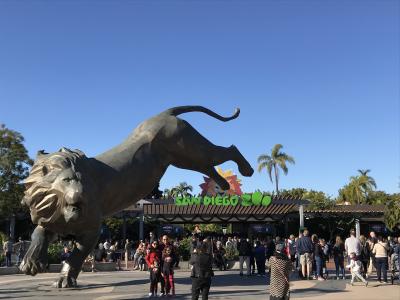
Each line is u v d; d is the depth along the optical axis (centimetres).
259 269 1872
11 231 3856
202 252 980
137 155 1402
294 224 4053
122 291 1318
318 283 1582
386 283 1591
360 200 5734
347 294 1294
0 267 1986
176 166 1527
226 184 1609
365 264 1739
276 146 6059
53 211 1205
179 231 3944
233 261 2281
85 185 1213
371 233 1753
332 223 3909
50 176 1202
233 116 1731
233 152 1638
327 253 1845
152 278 1204
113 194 1331
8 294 1259
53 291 1308
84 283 1514
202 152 1520
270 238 2147
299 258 1758
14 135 3716
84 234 1279
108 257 2605
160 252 1218
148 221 3712
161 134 1458
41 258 1227
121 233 4475
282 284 867
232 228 4631
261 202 3156
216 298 1185
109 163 1345
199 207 3481
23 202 1281
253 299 1168
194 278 972
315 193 4716
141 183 1398
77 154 1284
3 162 3584
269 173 6006
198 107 1634
